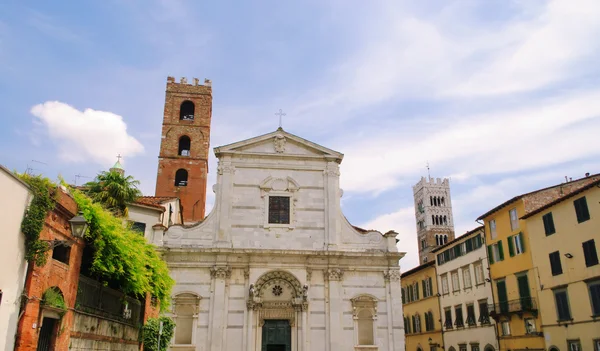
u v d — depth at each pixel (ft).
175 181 186.70
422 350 202.49
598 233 112.16
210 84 203.10
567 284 121.19
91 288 67.10
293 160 133.80
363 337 120.67
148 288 78.43
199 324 116.37
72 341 59.31
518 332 138.92
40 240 50.49
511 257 144.66
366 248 127.75
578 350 116.26
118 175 112.37
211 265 120.88
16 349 47.11
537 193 142.51
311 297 121.19
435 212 398.62
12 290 47.03
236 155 132.05
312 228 128.47
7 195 46.32
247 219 127.24
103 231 63.67
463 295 170.40
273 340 117.91
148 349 85.51
